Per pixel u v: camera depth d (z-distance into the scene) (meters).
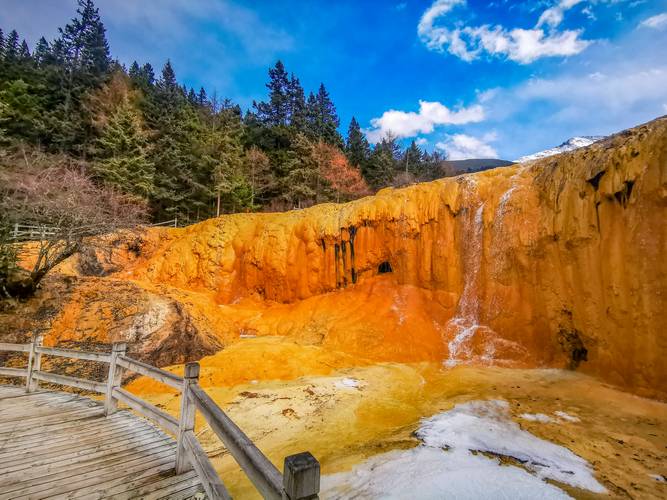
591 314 10.45
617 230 10.12
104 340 11.51
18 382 9.41
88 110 30.66
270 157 38.91
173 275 22.33
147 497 3.61
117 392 5.65
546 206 12.58
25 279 11.84
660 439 6.65
